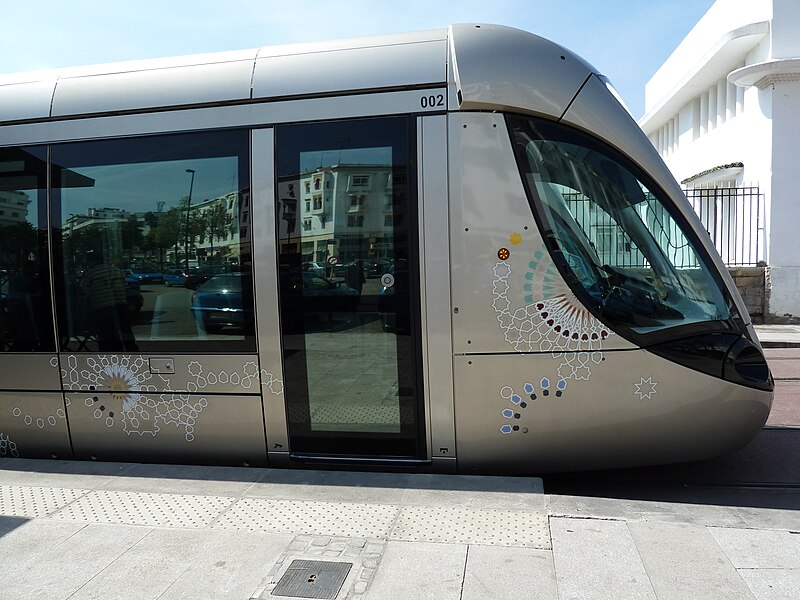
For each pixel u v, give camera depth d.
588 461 4.26
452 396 4.20
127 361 4.64
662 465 4.72
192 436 4.59
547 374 4.13
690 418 4.17
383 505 3.72
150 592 2.89
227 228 4.45
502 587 2.84
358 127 4.22
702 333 4.18
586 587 2.83
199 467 4.45
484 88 4.08
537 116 4.15
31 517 3.67
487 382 4.16
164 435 4.64
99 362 4.69
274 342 4.40
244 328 4.44
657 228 4.23
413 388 4.25
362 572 2.99
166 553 3.22
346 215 4.25
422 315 4.18
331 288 4.31
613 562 3.02
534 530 3.36
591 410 4.14
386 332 4.25
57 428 4.80
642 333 4.11
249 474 4.28
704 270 4.27
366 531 3.39
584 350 4.11
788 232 13.17
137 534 3.43
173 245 4.54
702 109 18.50
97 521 3.60
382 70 4.22
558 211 4.12
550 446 4.21
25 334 4.80
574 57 4.36
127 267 4.63
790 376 8.44
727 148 15.95
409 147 4.15
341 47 4.38
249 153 4.37
